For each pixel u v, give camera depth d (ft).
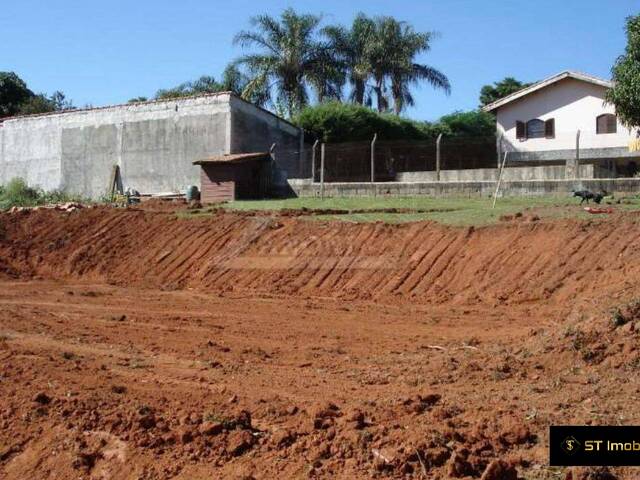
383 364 34.06
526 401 25.86
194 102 112.47
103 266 76.79
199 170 111.24
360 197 92.17
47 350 37.24
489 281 54.08
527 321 44.45
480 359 32.83
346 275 61.57
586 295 47.11
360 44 162.09
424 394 26.58
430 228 64.18
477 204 77.30
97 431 25.34
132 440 24.32
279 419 25.07
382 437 22.25
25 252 82.58
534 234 57.57
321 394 28.40
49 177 126.00
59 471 24.11
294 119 132.67
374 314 50.03
